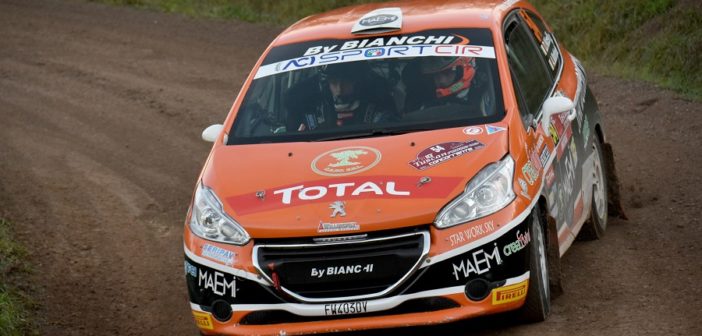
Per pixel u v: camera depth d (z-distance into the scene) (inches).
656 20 2171.5
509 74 934.4
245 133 949.2
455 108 913.5
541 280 834.8
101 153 1763.0
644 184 1305.4
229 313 811.4
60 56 2669.8
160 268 1176.8
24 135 1924.2
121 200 1472.7
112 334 981.8
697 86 1860.2
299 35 1054.4
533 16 1163.9
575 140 1032.2
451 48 967.0
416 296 779.4
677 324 824.3
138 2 3341.5
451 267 778.8
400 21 1019.9
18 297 1066.7
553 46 1167.0
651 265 989.2
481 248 781.9
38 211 1427.2
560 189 933.2
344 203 797.9
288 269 789.2
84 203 1464.1
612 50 2161.7
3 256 1184.8
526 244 799.1
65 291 1111.0
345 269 782.5
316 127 933.8
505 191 804.6
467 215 787.4
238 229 810.8
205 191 863.1
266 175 859.4
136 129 1919.3
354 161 852.0
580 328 831.7
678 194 1243.2
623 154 1456.7
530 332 831.7
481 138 856.3
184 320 1004.6
